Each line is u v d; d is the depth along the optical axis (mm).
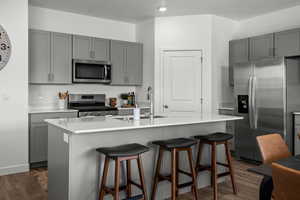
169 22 4930
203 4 4250
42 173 3674
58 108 4621
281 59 3775
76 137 2232
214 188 2744
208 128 3240
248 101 4211
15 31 3609
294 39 3973
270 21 4703
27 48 3705
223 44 5023
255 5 4293
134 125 2336
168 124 2480
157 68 4988
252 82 4113
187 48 4848
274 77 3855
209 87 4754
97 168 2357
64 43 4402
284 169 1201
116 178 2133
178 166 2900
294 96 3934
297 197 1170
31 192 2982
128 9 4527
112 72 4957
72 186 2215
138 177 2627
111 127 2193
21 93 3672
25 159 3729
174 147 2461
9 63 3570
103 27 5141
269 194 1675
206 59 4770
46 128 3982
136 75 5258
